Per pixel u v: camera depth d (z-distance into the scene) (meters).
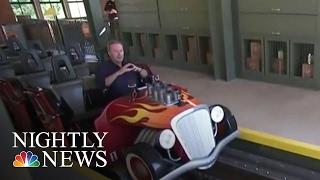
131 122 2.55
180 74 6.14
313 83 4.47
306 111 3.80
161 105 2.54
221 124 2.74
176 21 6.18
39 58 5.02
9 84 3.92
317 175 2.50
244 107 4.15
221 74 5.43
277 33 4.70
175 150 2.41
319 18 4.14
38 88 3.58
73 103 3.37
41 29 8.26
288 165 2.68
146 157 2.35
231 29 5.20
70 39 7.28
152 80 2.94
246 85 5.05
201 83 5.42
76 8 13.68
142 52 7.43
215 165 2.90
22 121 3.87
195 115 2.46
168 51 6.69
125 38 7.69
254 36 5.02
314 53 4.35
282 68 4.85
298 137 3.21
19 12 12.49
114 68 3.10
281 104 4.11
